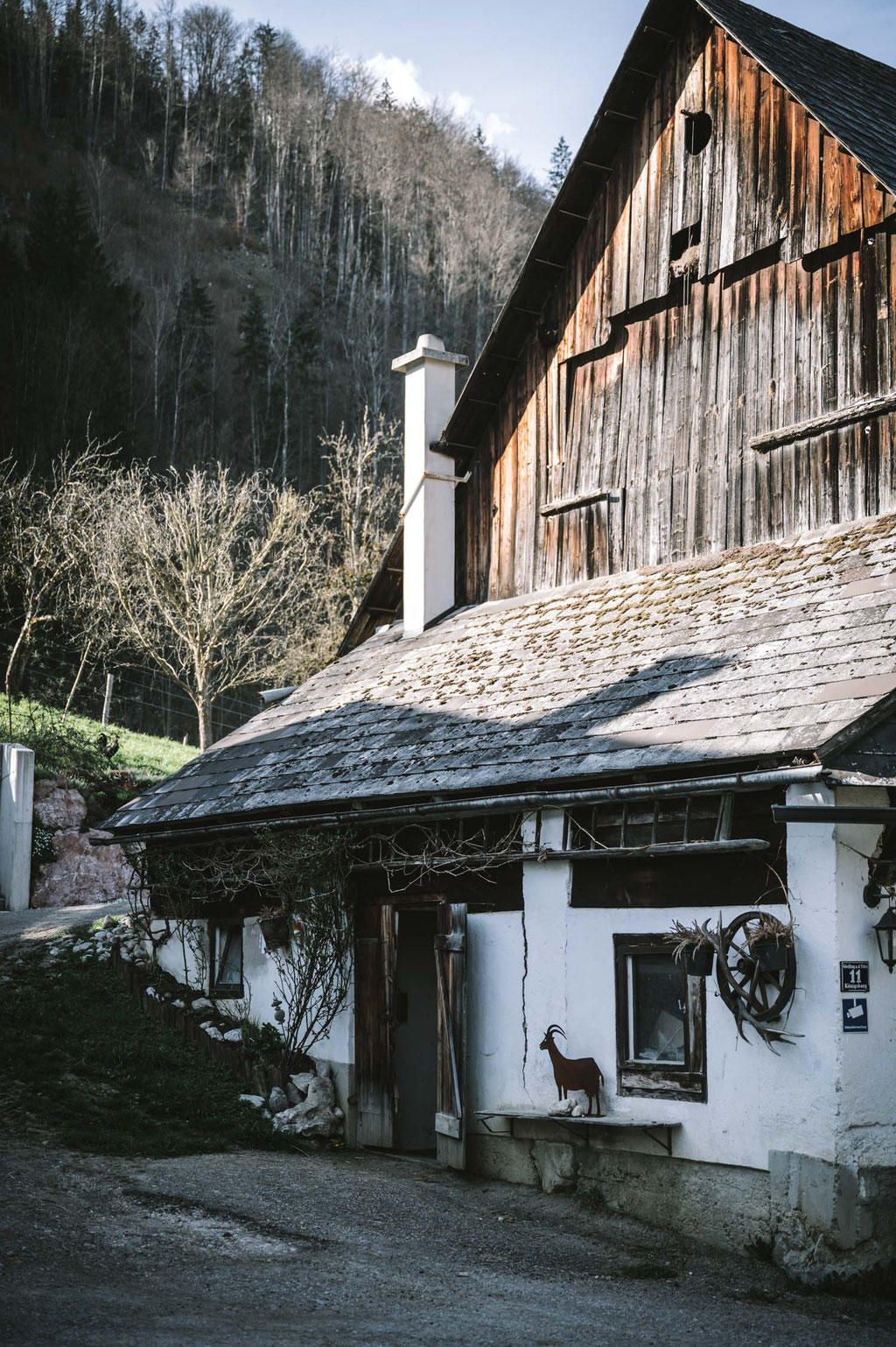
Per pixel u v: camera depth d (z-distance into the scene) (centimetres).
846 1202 772
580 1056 956
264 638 3553
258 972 1298
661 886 912
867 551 1013
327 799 1157
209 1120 1092
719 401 1216
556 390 1403
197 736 4312
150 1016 1355
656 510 1266
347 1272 747
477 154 9938
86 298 5725
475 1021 1060
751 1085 834
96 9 9981
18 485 3644
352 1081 1166
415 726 1222
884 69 1545
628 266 1320
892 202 1067
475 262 8862
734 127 1219
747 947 826
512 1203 947
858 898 804
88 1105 1077
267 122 10125
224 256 8650
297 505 3525
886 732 811
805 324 1141
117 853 2248
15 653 3139
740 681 927
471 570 1505
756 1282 777
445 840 1087
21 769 2111
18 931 1734
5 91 9138
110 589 3262
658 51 1295
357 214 9500
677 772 888
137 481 3659
